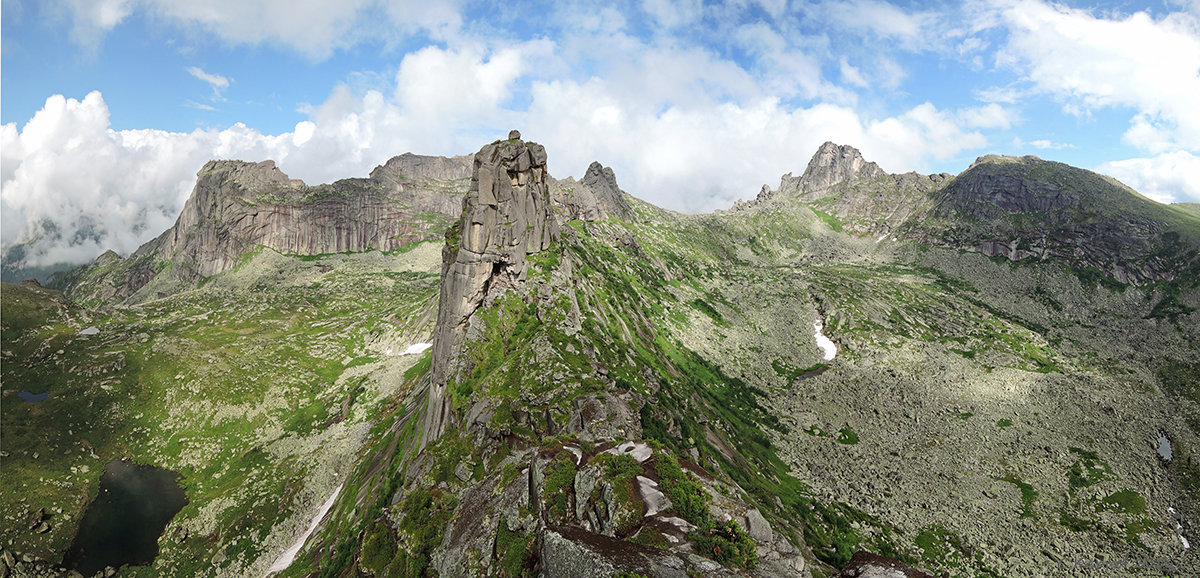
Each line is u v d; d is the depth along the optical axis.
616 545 42.56
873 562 41.03
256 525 169.62
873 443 188.75
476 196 137.50
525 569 50.28
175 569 159.88
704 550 42.28
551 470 57.72
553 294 141.00
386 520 88.50
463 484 90.75
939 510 148.88
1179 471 177.38
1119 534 145.75
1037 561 132.00
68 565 160.12
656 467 51.91
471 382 120.06
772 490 136.62
